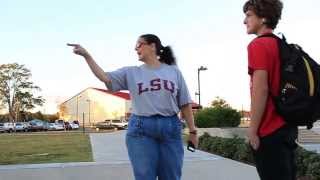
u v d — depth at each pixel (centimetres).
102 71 488
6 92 10581
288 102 338
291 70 341
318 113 346
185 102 514
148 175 489
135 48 514
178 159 503
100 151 1997
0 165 1383
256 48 350
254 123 347
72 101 11631
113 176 1095
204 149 1870
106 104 11212
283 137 347
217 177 1072
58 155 1883
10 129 7581
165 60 514
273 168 350
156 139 495
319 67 351
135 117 497
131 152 498
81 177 1088
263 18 363
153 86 493
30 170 1205
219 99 6372
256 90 345
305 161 1022
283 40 354
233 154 1559
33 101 10900
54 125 7969
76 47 481
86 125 10231
